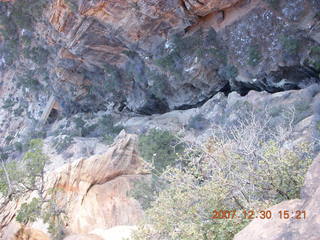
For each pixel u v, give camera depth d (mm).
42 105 41500
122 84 31516
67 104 39219
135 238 7043
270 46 21312
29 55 36031
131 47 26109
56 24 26391
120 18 23406
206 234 6035
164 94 28109
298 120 15391
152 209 7066
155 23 23656
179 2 22047
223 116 20750
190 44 24297
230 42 23109
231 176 6492
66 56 31484
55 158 24656
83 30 25641
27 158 14664
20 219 13297
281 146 7484
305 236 3650
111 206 15008
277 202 5773
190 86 26500
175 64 25375
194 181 7332
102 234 11867
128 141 17688
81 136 31547
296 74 21141
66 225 14008
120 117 33406
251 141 6848
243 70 23031
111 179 16453
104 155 16656
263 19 21234
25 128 41156
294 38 20156
